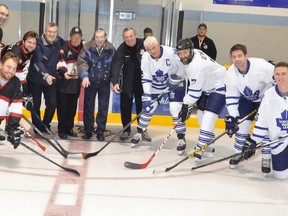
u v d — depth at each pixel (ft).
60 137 15.62
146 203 9.41
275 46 25.26
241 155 11.62
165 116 20.44
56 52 14.66
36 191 9.76
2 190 9.63
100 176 11.26
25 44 13.51
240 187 11.05
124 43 15.02
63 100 15.25
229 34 25.07
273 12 24.91
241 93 12.53
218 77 13.00
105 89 15.21
